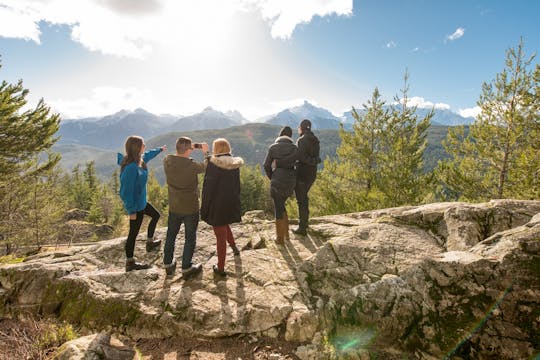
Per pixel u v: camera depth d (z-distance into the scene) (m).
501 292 3.32
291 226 6.70
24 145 15.43
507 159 12.33
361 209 13.51
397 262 4.48
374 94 15.07
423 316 3.43
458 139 13.87
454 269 3.65
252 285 4.37
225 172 4.36
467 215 5.23
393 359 3.24
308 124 5.61
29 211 19.89
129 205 4.43
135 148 4.43
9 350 3.60
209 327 3.74
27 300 4.56
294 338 3.56
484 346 3.05
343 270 4.43
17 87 14.73
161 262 5.43
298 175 5.79
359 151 15.52
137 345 3.71
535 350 2.89
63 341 3.71
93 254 5.71
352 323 3.58
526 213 5.14
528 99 11.44
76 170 67.19
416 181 13.41
